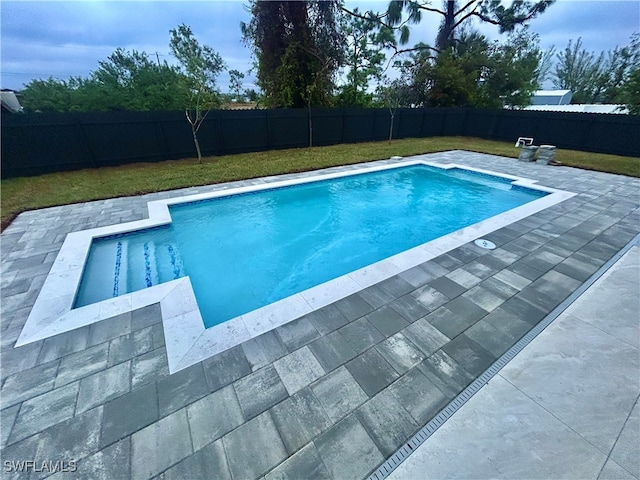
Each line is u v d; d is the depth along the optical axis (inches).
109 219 206.4
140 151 360.8
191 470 63.9
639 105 444.5
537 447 68.4
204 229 235.1
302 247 212.8
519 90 661.3
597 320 109.9
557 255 156.6
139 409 76.8
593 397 80.4
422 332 103.5
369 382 84.3
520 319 110.4
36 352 95.0
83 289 147.7
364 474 63.0
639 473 63.2
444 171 366.3
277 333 102.2
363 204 291.1
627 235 178.5
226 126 408.8
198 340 99.2
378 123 549.0
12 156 293.4
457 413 76.1
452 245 167.2
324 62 492.1
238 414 75.3
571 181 294.2
